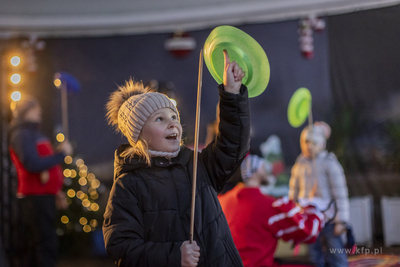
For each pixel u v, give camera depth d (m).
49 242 3.76
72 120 6.18
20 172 3.75
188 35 6.07
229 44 1.57
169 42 6.08
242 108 1.57
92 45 6.25
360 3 5.29
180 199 1.57
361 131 5.46
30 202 3.71
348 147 5.50
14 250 5.00
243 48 1.58
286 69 5.78
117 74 6.23
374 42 5.35
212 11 5.76
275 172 5.87
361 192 5.45
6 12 5.84
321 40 5.61
